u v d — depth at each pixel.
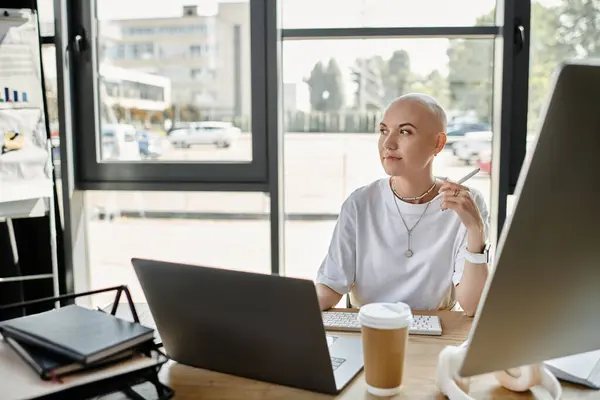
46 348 0.86
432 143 1.51
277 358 0.91
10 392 0.78
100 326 0.93
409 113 1.49
